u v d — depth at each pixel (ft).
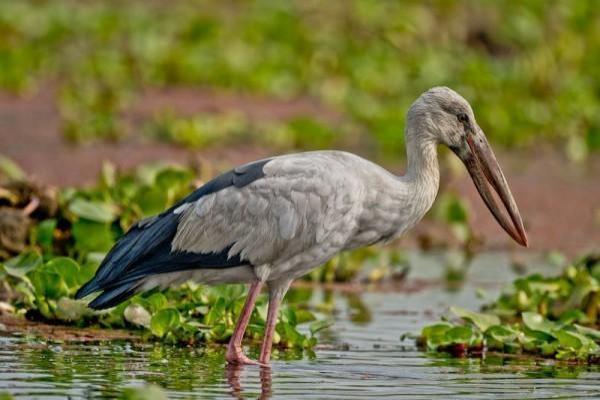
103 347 35.24
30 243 43.93
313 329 37.50
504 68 95.04
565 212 63.62
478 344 37.73
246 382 31.91
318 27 100.17
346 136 75.87
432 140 36.09
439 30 100.94
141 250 33.73
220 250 34.01
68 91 77.05
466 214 58.29
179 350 35.47
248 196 33.88
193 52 89.76
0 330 36.76
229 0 113.19
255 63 89.20
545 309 42.86
